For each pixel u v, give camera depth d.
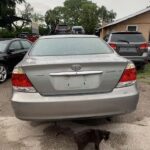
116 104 3.58
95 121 4.48
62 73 3.50
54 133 4.11
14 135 4.07
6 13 27.95
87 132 3.46
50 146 3.70
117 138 3.88
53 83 3.51
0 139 3.94
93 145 3.70
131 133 4.05
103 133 3.56
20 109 3.54
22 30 37.31
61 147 3.66
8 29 31.92
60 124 4.20
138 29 21.41
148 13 20.95
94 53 4.25
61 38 4.78
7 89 7.11
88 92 3.56
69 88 3.53
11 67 8.57
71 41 4.63
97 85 3.57
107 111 3.58
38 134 4.09
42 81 3.51
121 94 3.60
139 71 9.71
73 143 3.77
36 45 4.61
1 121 4.62
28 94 3.53
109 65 3.59
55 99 3.47
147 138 3.88
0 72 8.01
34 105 3.47
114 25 22.03
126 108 3.64
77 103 3.48
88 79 3.55
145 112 4.97
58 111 3.48
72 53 4.25
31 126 4.39
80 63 3.51
